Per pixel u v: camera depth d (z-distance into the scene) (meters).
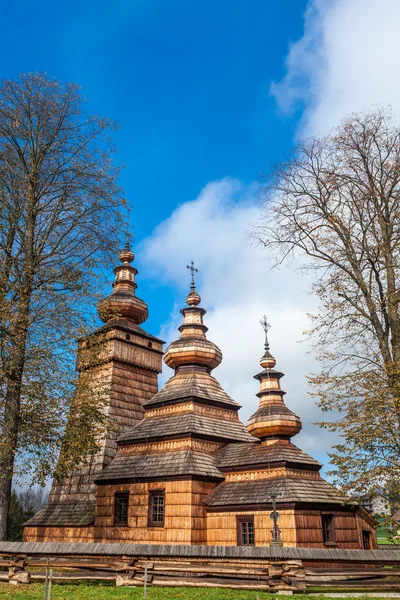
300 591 14.00
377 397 17.11
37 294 20.38
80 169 22.66
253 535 22.39
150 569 15.06
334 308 19.75
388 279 19.30
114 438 29.91
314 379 18.67
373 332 19.53
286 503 21.69
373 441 16.86
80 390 21.48
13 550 17.30
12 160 21.95
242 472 24.77
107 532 26.14
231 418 30.14
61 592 13.75
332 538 22.59
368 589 14.43
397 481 16.44
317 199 21.06
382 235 19.84
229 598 13.20
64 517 28.27
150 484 25.55
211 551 15.44
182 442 26.38
